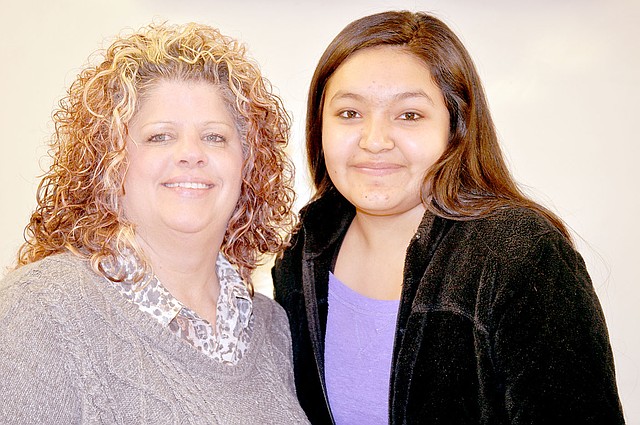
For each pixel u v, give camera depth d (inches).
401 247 53.3
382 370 51.4
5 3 81.6
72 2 81.5
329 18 80.6
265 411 48.0
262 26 80.8
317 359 53.1
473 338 45.2
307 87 80.8
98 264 45.1
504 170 52.2
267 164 51.6
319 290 54.9
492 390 44.5
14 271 46.3
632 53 77.9
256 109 49.1
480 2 79.0
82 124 45.4
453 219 49.0
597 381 41.5
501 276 44.4
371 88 49.1
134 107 44.6
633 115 78.2
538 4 78.4
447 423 45.6
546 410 41.4
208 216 46.8
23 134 82.6
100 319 43.7
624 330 79.4
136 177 45.9
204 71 46.9
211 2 80.8
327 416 53.1
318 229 56.8
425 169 49.6
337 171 51.6
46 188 48.1
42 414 40.8
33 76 82.1
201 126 46.5
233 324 49.8
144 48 46.4
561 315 42.5
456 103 50.2
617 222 79.0
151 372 43.6
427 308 47.5
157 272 48.3
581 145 79.0
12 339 41.4
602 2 77.7
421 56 49.4
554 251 44.3
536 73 78.9
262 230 54.7
